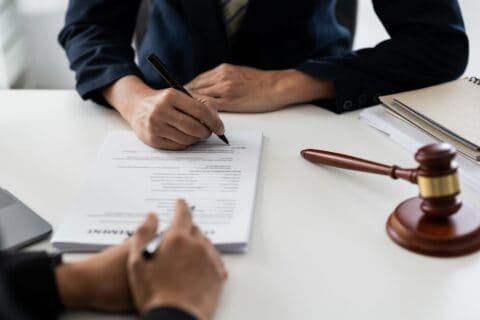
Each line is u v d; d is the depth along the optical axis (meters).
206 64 1.29
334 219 0.80
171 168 0.91
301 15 1.26
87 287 0.65
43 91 1.23
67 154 0.98
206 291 0.63
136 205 0.82
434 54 1.14
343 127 1.04
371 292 0.68
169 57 1.31
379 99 1.03
